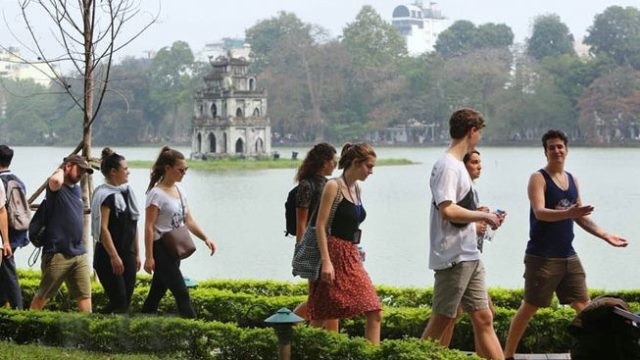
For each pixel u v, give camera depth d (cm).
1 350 2758
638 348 2039
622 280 6656
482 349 2544
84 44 3828
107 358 2711
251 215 12525
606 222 11388
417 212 12912
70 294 3195
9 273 3183
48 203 3127
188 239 2995
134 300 3459
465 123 2530
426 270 7262
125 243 3080
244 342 2708
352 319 3145
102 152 3106
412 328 3100
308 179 2875
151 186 3023
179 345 2783
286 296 3472
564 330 3009
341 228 2662
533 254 2753
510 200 14662
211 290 3416
